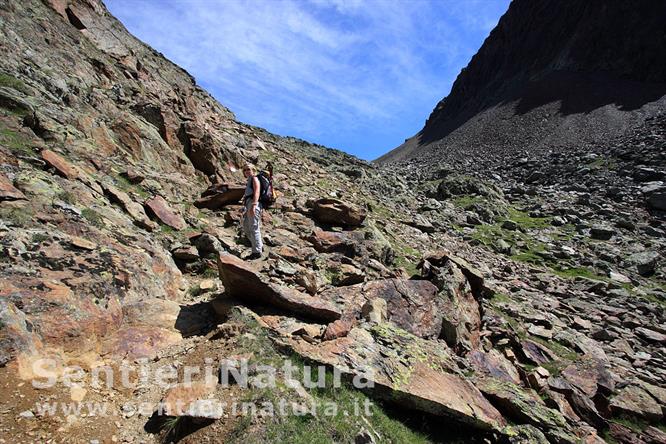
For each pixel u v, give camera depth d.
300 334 8.50
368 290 11.45
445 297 12.61
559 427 9.16
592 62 142.88
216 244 12.34
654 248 32.84
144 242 10.97
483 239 31.20
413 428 7.83
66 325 6.71
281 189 22.23
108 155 15.58
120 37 30.67
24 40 19.27
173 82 32.38
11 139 12.04
